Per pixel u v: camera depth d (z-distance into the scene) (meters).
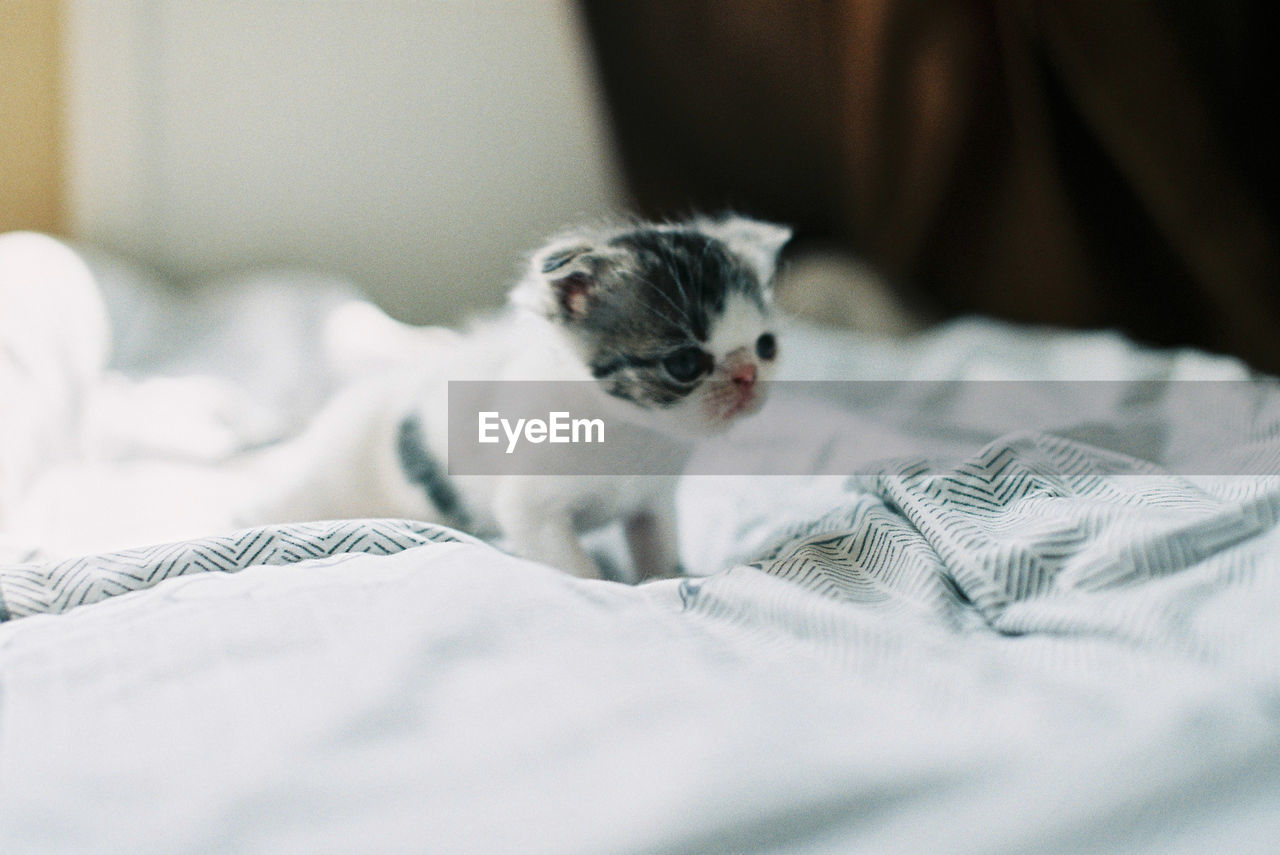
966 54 0.62
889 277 0.68
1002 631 0.29
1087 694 0.26
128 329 0.51
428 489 0.37
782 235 0.36
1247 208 0.56
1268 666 0.27
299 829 0.23
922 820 0.24
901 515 0.34
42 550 0.36
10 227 0.56
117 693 0.27
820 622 0.29
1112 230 0.62
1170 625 0.28
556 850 0.22
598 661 0.28
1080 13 0.56
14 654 0.28
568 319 0.34
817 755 0.25
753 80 0.66
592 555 0.38
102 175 0.55
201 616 0.29
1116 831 0.23
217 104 0.57
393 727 0.26
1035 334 0.57
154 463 0.42
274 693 0.27
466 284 0.64
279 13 0.57
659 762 0.25
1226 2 0.54
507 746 0.26
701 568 0.36
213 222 0.59
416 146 0.61
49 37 0.54
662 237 0.35
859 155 0.68
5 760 0.25
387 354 0.50
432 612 0.28
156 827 0.23
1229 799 0.24
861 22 0.64
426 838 0.23
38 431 0.43
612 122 0.65
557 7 0.62
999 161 0.64
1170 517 0.31
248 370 0.50
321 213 0.61
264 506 0.38
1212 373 0.46
